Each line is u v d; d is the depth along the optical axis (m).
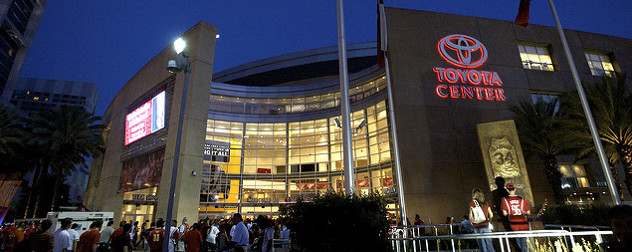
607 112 18.17
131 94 34.69
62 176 50.31
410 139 22.11
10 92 73.25
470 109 23.72
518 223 7.47
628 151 18.20
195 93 24.02
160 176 24.61
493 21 27.44
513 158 20.52
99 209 34.00
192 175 22.14
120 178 32.38
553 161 21.12
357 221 5.91
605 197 22.17
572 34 29.06
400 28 25.33
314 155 35.28
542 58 27.75
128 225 8.45
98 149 36.97
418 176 21.19
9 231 9.88
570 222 13.68
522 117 22.33
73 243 10.46
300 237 6.14
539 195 22.09
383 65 16.06
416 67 24.25
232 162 34.75
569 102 20.25
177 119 24.31
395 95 23.22
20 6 77.38
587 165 24.84
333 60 46.16
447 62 24.88
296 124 36.97
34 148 32.50
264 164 35.56
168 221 8.23
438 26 26.00
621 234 2.26
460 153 22.20
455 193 21.03
